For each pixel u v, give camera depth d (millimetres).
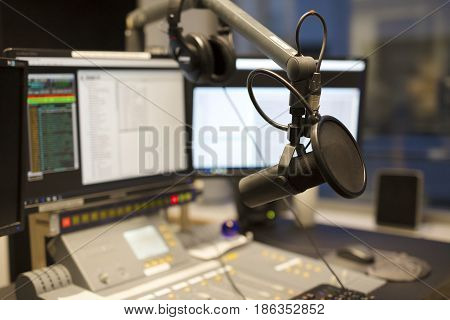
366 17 2051
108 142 1144
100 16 1364
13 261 1091
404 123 2105
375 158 2059
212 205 1682
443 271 1183
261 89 1162
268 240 1406
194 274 1096
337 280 1088
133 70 1173
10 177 917
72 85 1068
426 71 2037
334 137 733
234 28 929
